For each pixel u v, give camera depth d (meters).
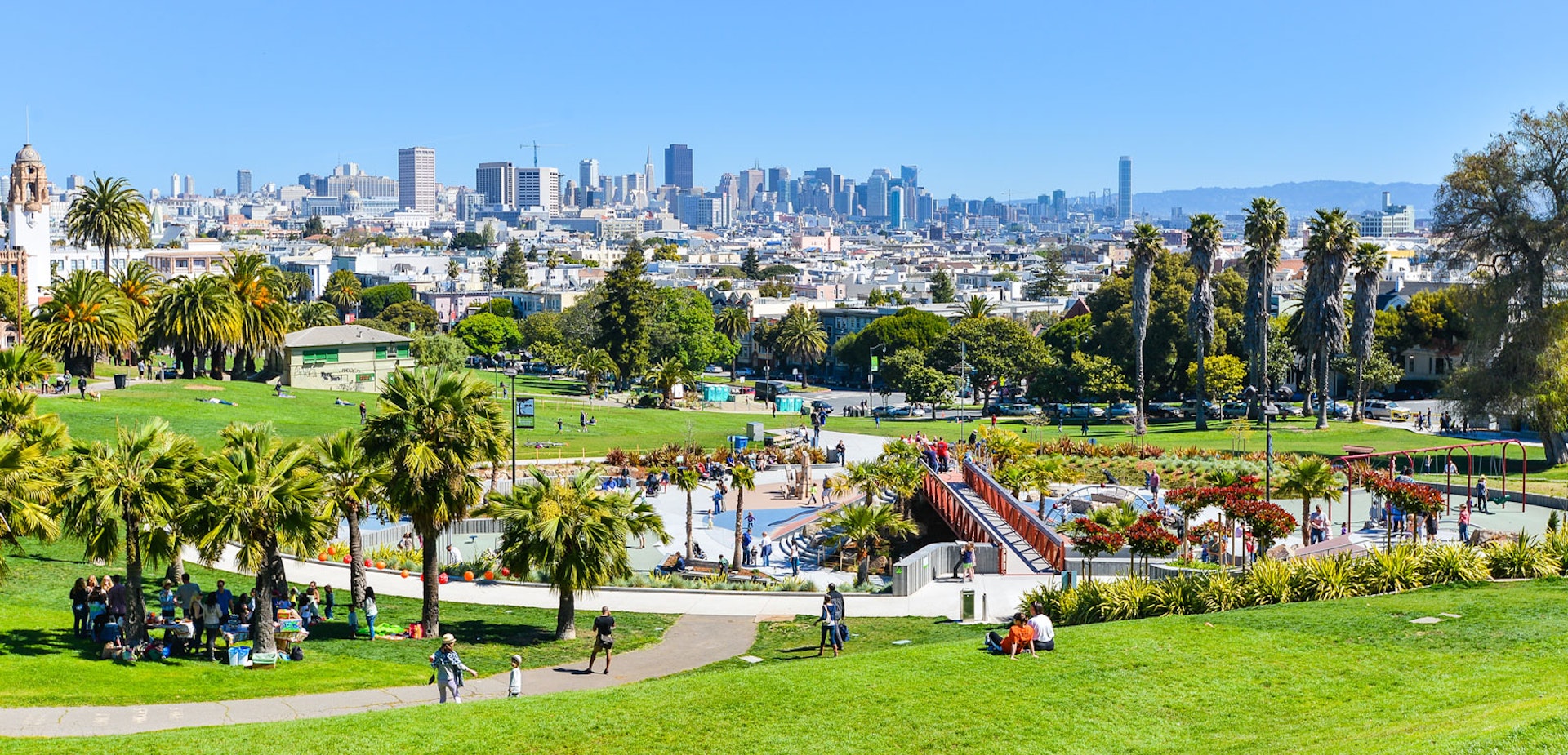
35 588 56.25
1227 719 32.47
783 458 118.69
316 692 41.00
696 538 85.25
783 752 31.34
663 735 32.66
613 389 192.00
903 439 112.31
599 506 52.81
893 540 87.50
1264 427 130.75
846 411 172.38
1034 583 62.00
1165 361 167.75
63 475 48.62
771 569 76.12
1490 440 116.69
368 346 162.25
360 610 56.03
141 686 40.12
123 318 125.44
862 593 62.22
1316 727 30.92
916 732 32.41
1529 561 45.91
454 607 59.06
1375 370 161.25
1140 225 133.62
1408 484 61.19
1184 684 35.19
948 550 64.38
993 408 175.12
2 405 57.44
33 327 122.69
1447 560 46.19
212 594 45.00
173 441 47.03
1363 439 121.00
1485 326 96.81
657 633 53.09
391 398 51.34
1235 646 38.25
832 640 47.66
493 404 52.81
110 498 44.09
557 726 33.53
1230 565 59.09
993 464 99.94
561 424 133.25
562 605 52.38
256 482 45.47
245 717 37.56
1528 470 96.44
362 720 34.47
